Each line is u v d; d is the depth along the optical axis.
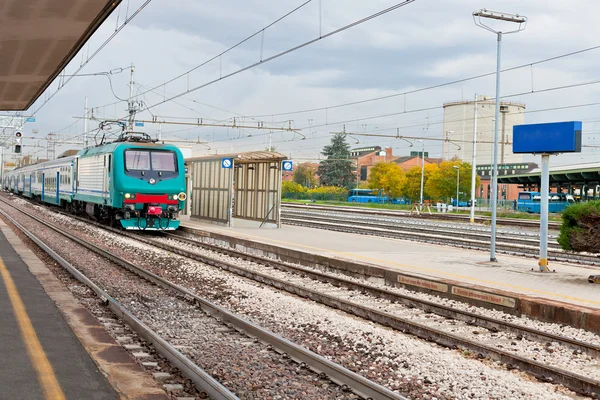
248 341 9.13
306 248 20.70
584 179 54.59
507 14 17.61
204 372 6.89
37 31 15.88
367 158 127.25
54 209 47.91
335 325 10.16
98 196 29.86
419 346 8.92
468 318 11.11
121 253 20.41
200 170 33.75
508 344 9.57
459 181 70.69
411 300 12.45
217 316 10.87
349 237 25.72
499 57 17.89
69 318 9.78
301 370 7.73
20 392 6.20
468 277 14.84
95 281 14.22
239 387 6.96
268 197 30.12
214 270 16.78
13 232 26.41
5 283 12.79
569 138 15.02
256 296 12.94
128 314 9.92
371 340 9.26
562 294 12.56
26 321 9.34
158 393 6.39
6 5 13.77
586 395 7.19
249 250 22.59
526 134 16.03
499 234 32.50
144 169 26.94
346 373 7.11
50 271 15.06
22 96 26.64
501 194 89.62
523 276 15.15
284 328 10.15
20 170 71.75
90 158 32.19
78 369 7.06
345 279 14.80
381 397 6.53
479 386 7.14
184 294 12.67
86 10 14.10
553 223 42.25
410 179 77.88
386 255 19.23
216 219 31.33
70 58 19.14
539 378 7.76
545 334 9.65
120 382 6.69
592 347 8.89
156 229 27.91
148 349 8.36
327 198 96.69
